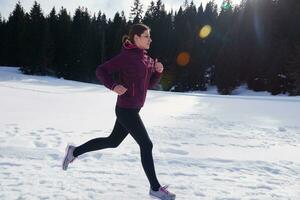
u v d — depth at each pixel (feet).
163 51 231.50
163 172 15.56
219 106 55.72
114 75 11.21
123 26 229.45
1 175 13.82
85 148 12.23
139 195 12.61
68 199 11.84
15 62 232.73
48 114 34.19
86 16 228.02
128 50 11.12
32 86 88.33
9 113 33.37
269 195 13.33
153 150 19.88
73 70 212.64
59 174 14.33
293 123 35.96
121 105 11.19
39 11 229.45
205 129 28.63
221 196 12.91
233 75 190.80
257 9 212.43
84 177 14.16
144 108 47.39
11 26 232.94
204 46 230.89
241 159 18.53
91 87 101.40
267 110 50.60
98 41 229.25
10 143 19.20
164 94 91.15
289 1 213.87
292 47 188.34
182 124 31.24
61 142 20.53
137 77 11.01
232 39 202.80
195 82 201.46
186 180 14.64
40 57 206.39
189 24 225.35
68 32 219.82
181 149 20.44
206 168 16.55
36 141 20.26
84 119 31.58
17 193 12.05
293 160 19.24
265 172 16.51
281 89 177.58
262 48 196.54
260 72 189.37
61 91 76.18
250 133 27.76
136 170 15.52
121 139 12.14
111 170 15.28
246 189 13.88
